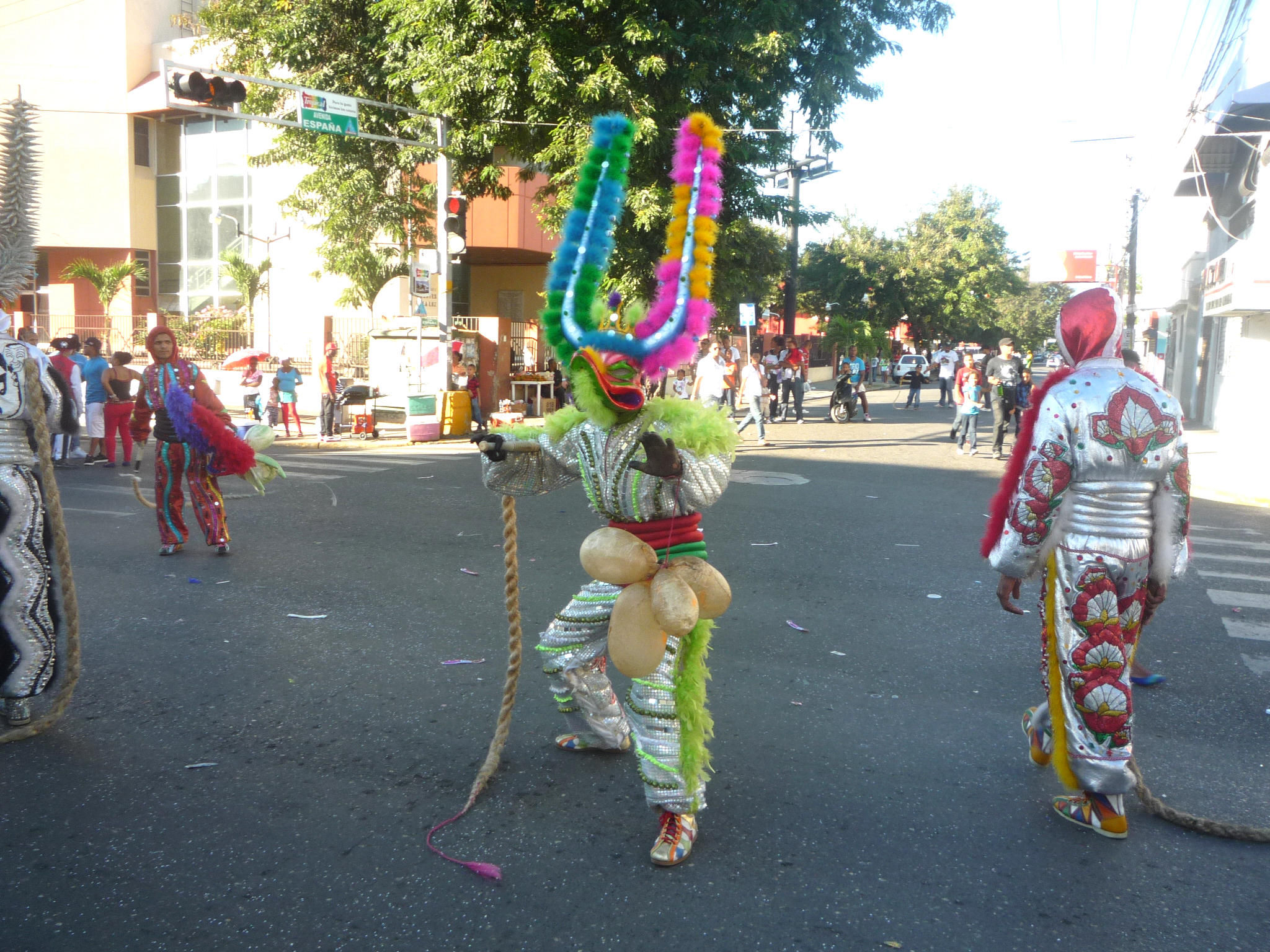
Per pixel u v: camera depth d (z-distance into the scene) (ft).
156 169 93.15
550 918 9.30
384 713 14.33
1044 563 11.15
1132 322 88.43
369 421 55.06
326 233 69.72
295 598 20.43
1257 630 19.60
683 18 55.83
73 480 37.65
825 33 57.36
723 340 72.90
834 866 10.36
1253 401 62.28
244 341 84.33
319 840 10.68
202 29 88.53
